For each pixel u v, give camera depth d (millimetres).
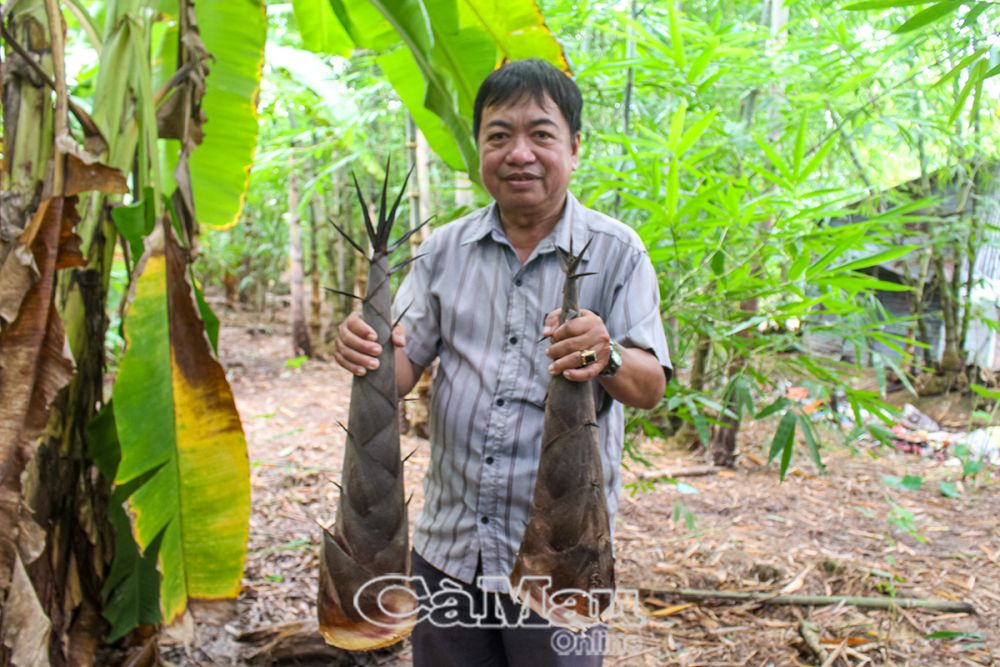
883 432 2791
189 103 1759
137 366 1486
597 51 3920
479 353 1465
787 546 3367
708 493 4047
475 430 1446
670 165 2367
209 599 1599
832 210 2537
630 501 3912
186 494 1554
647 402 1322
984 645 2535
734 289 2535
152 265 1509
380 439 1131
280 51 3867
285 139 4434
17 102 1474
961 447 4387
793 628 2670
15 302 1388
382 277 1145
